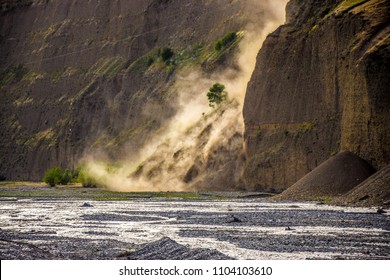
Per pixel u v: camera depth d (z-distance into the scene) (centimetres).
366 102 16075
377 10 17300
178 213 12731
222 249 7931
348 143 16425
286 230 9681
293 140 18925
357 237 8806
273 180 19375
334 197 15038
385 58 15838
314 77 18812
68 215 12625
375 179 13850
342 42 17812
